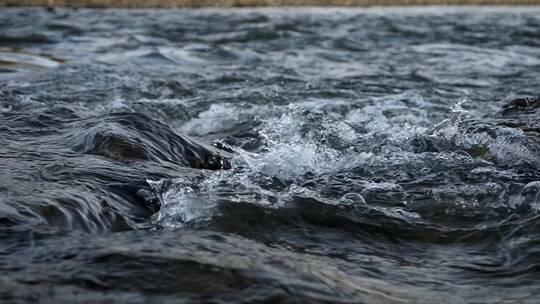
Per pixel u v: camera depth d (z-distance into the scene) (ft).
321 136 21.84
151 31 62.39
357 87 33.35
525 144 18.56
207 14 89.25
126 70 37.06
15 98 27.58
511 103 24.30
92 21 72.08
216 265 9.43
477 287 10.21
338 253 11.49
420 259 11.43
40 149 16.85
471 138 19.27
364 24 73.15
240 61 43.34
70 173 14.51
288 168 16.94
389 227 12.76
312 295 8.97
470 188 15.10
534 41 56.65
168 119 25.89
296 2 119.24
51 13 84.48
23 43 50.83
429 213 13.73
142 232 11.12
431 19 82.28
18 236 10.52
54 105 24.08
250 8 107.76
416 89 33.09
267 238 11.97
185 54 45.34
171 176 15.19
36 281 8.77
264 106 27.55
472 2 127.34
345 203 13.64
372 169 16.83
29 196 12.33
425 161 17.39
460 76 37.91
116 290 8.67
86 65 38.14
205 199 13.35
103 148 16.55
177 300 8.50
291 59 44.62
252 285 9.01
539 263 11.02
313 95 30.76
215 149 18.53
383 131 21.86
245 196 13.66
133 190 14.06
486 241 12.21
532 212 13.55
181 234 10.98
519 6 120.16
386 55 47.37
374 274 10.54
